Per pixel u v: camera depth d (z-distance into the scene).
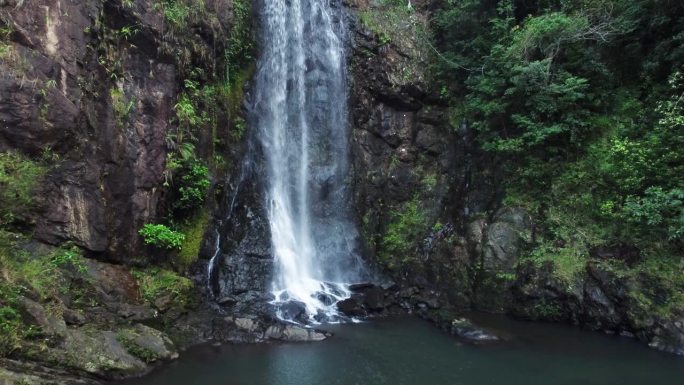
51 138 8.19
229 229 12.20
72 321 7.77
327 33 15.49
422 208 14.57
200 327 9.59
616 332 10.68
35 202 8.06
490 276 12.37
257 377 8.12
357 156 14.85
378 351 9.54
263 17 14.13
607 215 11.36
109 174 9.20
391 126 15.14
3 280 7.15
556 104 12.22
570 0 12.98
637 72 12.47
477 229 13.19
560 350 9.77
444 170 14.87
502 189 13.41
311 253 13.29
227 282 11.34
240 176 12.88
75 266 8.38
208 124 11.77
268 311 10.93
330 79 15.16
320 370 8.54
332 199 14.22
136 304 9.00
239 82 13.31
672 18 11.60
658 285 10.18
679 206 10.05
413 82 15.07
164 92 10.30
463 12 14.42
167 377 7.85
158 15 10.14
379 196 14.70
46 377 6.59
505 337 10.43
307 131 14.48
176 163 10.41
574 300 11.15
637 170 10.91
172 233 10.09
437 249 13.67
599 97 12.58
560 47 12.59
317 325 10.84
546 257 11.75
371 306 12.08
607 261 11.02
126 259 9.45
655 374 8.70
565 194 12.24
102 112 9.09
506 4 13.81
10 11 7.85
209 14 11.96
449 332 10.72
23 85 7.86
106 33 9.21
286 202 13.56
